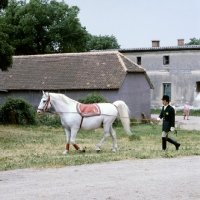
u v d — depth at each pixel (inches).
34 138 995.3
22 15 2719.0
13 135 1069.1
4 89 1739.7
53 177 481.4
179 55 2329.0
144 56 2420.0
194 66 2292.1
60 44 2807.6
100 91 1617.9
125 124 730.2
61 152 728.3
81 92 1643.7
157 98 2393.0
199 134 1151.0
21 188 427.5
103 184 441.4
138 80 1717.5
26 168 545.3
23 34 2736.2
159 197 390.9
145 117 1720.0
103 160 598.9
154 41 2549.2
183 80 2322.8
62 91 1667.1
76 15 2802.7
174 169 527.5
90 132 1183.6
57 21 2775.6
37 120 1395.2
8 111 1373.0
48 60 1822.1
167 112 706.2
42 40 2790.4
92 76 1663.4
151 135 1107.9
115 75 1633.9
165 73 2364.7
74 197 390.0
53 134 1122.0
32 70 1793.8
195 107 2293.3
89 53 1780.3
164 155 639.8
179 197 391.9
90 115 706.8
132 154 655.8
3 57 1083.3
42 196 393.7
